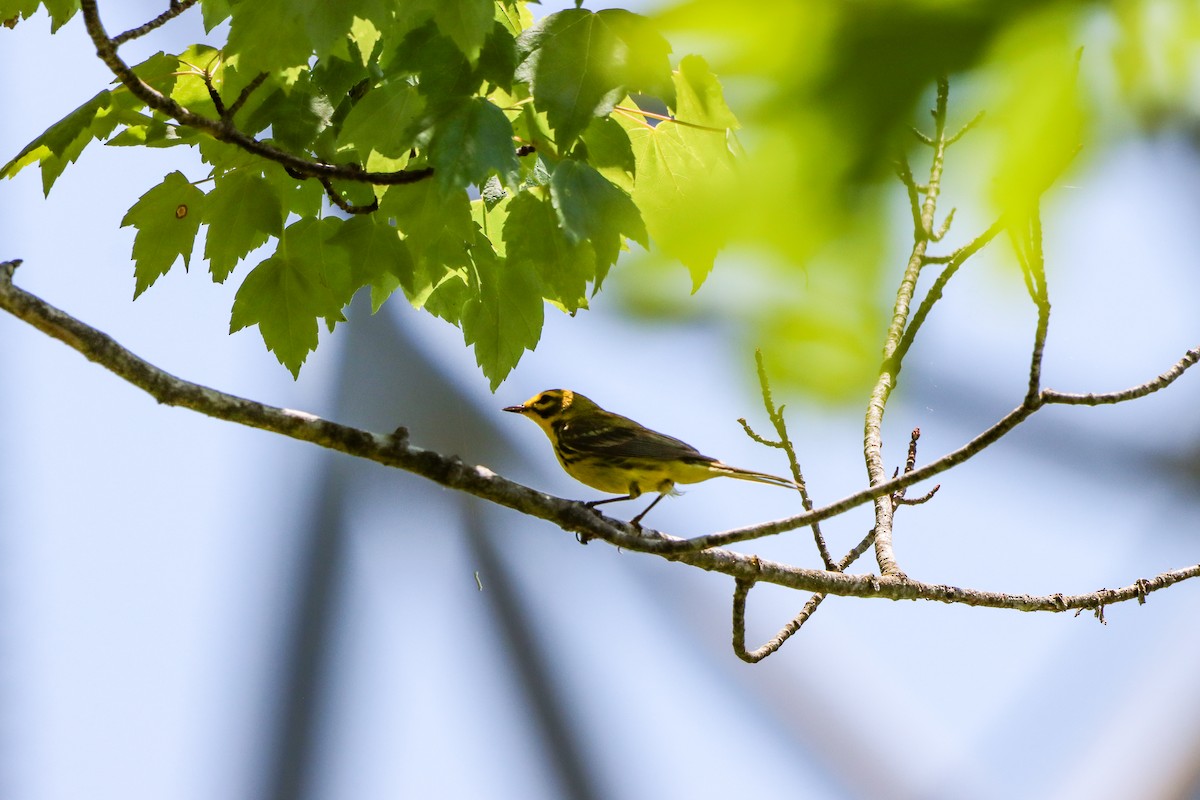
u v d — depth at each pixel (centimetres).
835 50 281
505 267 1050
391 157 920
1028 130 285
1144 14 281
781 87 288
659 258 369
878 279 325
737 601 1071
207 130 907
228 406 883
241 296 1059
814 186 294
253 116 998
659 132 946
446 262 1041
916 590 1136
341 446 920
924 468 885
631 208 873
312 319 1067
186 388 866
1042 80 281
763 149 296
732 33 289
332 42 811
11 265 808
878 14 278
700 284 388
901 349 558
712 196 317
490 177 988
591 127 912
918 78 278
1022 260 366
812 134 288
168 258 1046
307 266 1058
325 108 1002
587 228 853
